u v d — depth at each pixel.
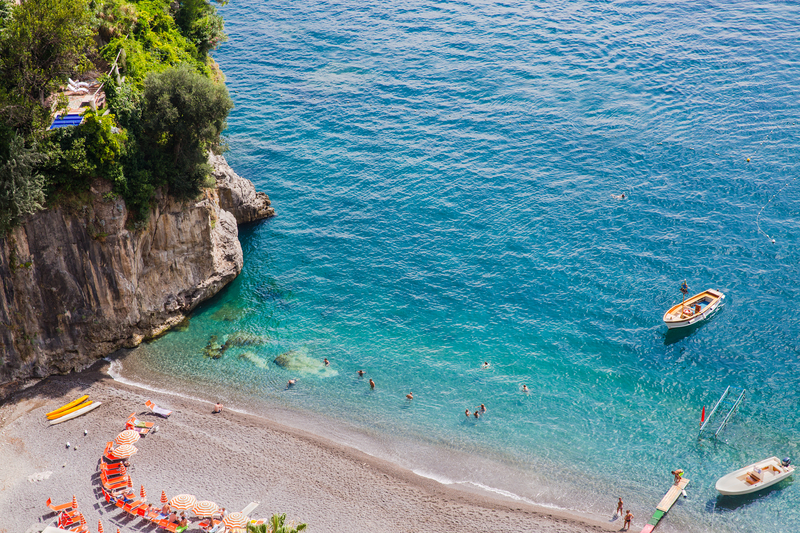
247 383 60.19
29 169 50.78
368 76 108.50
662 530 47.06
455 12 127.31
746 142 87.75
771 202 77.69
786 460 50.09
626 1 127.25
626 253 72.88
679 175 83.25
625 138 90.56
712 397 57.31
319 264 74.62
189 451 52.22
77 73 59.34
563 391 58.75
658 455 52.84
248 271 74.12
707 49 109.38
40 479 48.50
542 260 72.94
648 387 58.69
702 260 71.12
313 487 49.88
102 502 46.81
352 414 57.28
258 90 106.00
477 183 84.69
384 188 85.19
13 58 52.44
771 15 118.06
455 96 102.25
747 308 65.19
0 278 53.59
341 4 132.50
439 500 49.34
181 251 65.62
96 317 59.59
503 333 64.88
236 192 77.88
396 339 64.88
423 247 76.00
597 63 108.12
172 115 57.62
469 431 55.47
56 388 57.28
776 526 46.97
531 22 121.88
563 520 47.72
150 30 71.69
